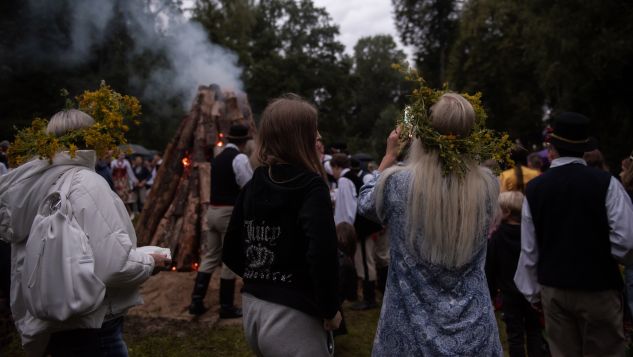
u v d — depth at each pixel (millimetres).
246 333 2160
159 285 5672
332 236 1986
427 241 1924
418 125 2012
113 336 2334
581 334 2938
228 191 4836
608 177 2787
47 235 2072
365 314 5387
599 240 2771
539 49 20219
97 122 2496
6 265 3807
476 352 1871
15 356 3955
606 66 17219
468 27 33031
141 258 2244
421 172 1963
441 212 1918
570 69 18109
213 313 5055
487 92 31609
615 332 2824
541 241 2973
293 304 2020
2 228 2350
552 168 2980
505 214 3744
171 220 6426
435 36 42281
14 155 2527
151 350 4180
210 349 4246
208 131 6543
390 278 2029
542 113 29062
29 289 2076
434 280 1938
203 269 4945
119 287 2252
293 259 2057
